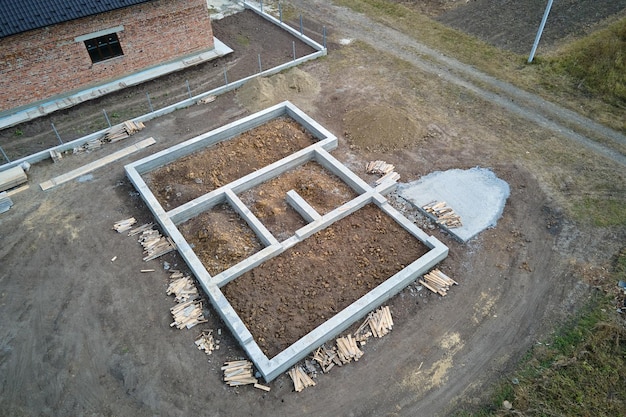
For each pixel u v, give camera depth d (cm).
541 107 1869
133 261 1331
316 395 1050
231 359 1114
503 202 1476
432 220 1427
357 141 1708
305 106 1895
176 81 2070
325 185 1535
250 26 2469
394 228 1390
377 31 2411
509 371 1084
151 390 1066
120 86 2014
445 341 1143
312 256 1312
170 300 1238
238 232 1395
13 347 1149
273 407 1033
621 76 1966
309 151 1609
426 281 1262
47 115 1878
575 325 1165
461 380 1072
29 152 1714
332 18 2536
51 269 1320
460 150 1675
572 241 1362
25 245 1388
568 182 1543
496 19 2469
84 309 1223
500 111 1855
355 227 1396
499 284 1260
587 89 1948
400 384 1066
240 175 1581
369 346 1134
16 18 1681
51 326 1189
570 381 1055
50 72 1856
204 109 1903
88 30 1842
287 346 1118
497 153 1656
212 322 1188
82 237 1405
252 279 1257
